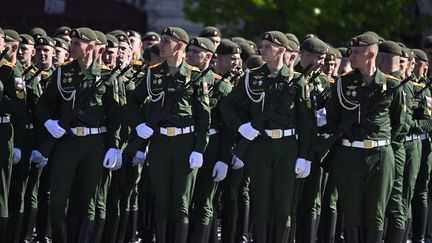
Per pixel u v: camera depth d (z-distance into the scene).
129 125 28.73
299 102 28.05
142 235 33.97
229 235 31.72
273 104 27.92
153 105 28.62
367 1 54.53
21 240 31.73
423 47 33.44
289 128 28.05
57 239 28.44
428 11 58.44
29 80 30.59
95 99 28.66
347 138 27.58
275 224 28.28
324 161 28.30
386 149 27.50
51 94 28.73
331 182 31.39
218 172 29.67
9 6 57.12
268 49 28.16
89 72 28.72
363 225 27.86
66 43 33.62
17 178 30.77
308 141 28.08
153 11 61.09
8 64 29.25
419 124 30.59
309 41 30.95
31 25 57.00
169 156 28.34
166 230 28.42
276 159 27.92
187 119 28.48
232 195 31.44
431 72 32.66
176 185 28.44
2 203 29.14
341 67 35.88
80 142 28.45
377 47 27.72
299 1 52.31
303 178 28.98
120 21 58.00
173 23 61.22
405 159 30.55
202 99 28.56
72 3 57.44
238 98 28.50
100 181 28.78
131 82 31.25
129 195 31.86
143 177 33.41
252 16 54.38
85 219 28.64
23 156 30.61
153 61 33.44
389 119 27.69
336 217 32.59
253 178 28.14
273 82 28.16
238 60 31.66
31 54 32.03
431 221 33.69
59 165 28.41
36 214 32.03
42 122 28.78
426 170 32.28
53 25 57.16
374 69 27.72
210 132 29.77
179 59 28.67
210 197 29.95
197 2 55.34
